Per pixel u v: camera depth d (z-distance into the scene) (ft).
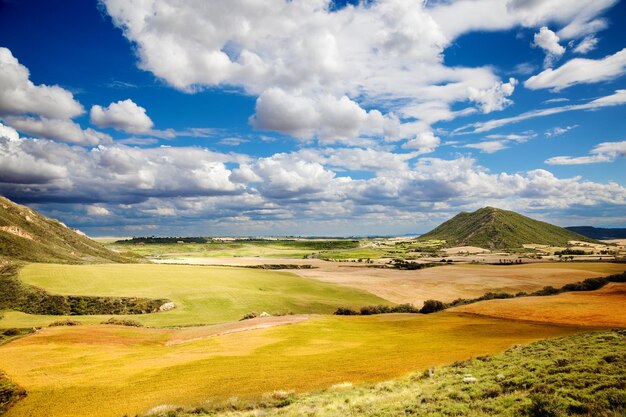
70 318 247.91
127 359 128.67
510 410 48.44
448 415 50.85
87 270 390.83
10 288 305.53
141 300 300.20
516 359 80.84
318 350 132.87
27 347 150.00
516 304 218.18
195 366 114.93
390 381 81.30
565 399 47.75
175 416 69.31
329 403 67.41
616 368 58.49
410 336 154.51
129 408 80.69
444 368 84.89
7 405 85.66
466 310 218.59
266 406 71.46
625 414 41.06
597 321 161.99
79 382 101.71
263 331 174.50
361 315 234.58
